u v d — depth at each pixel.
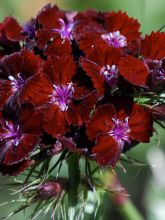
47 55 0.27
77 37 0.27
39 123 0.25
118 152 0.25
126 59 0.26
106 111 0.25
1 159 0.26
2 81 0.27
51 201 0.27
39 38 0.27
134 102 0.26
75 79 0.26
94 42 0.26
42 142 0.25
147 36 0.27
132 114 0.26
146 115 0.26
